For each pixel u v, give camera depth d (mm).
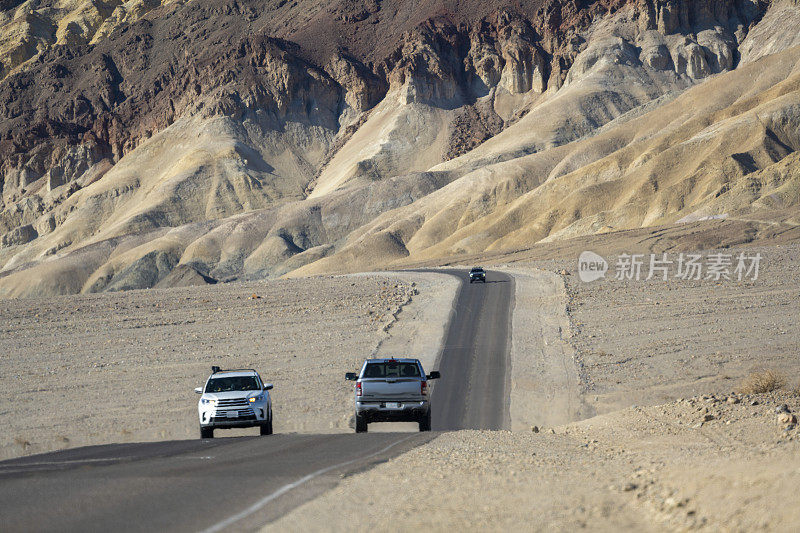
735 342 137625
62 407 105938
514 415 103375
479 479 29391
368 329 168500
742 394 70875
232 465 36844
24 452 69688
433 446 46312
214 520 22516
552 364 133625
